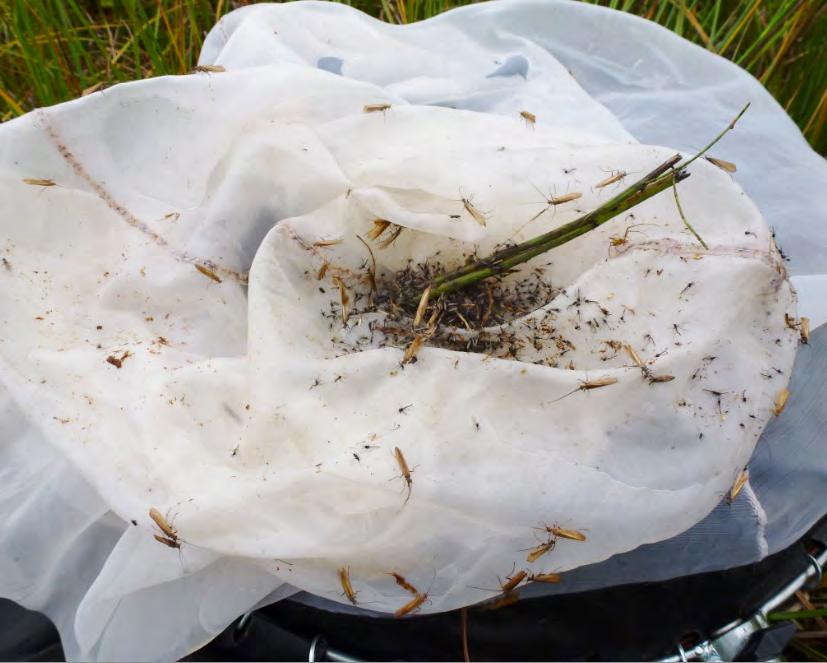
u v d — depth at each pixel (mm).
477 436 358
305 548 351
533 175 413
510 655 412
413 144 434
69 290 414
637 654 414
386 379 375
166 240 432
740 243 392
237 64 494
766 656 416
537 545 352
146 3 687
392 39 529
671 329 387
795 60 648
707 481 368
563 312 401
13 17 591
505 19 540
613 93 532
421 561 358
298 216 428
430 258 428
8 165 417
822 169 480
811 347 439
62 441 368
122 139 438
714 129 505
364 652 406
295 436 369
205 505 352
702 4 688
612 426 369
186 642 385
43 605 401
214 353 420
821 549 441
